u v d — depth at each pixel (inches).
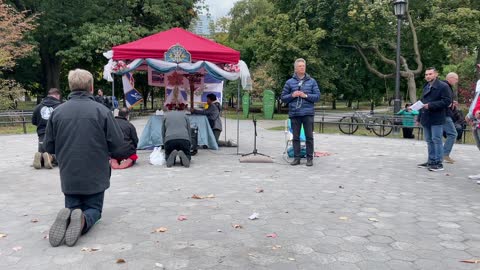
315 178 289.6
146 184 268.7
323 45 896.3
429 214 203.8
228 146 466.3
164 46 392.8
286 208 212.4
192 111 448.5
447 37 768.3
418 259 147.9
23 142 528.4
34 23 940.6
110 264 142.3
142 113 1165.1
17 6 977.5
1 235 171.5
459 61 1311.5
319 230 178.4
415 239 168.2
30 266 141.4
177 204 219.1
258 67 1295.5
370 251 155.1
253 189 254.2
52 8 984.9
